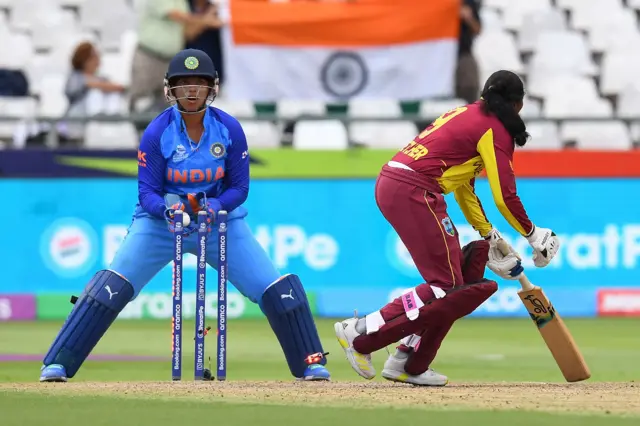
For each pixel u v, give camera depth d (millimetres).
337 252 44594
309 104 50375
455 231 22453
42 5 55656
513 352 34562
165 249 23281
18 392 20359
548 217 45094
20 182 44156
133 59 44406
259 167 44281
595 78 54500
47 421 16312
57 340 23141
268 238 44375
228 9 44688
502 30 55000
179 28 44062
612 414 17031
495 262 23344
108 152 44062
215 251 23125
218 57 45000
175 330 22938
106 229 44188
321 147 47781
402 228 22297
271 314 23438
